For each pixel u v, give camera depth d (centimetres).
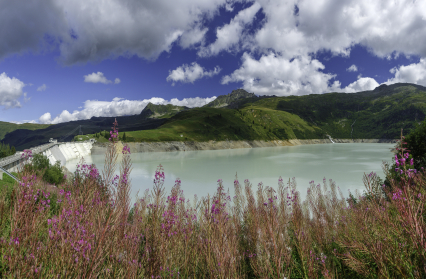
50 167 2011
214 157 12594
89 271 286
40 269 280
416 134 2845
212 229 416
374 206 430
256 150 18650
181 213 546
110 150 414
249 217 577
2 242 315
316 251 584
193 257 431
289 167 8212
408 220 298
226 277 333
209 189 4622
